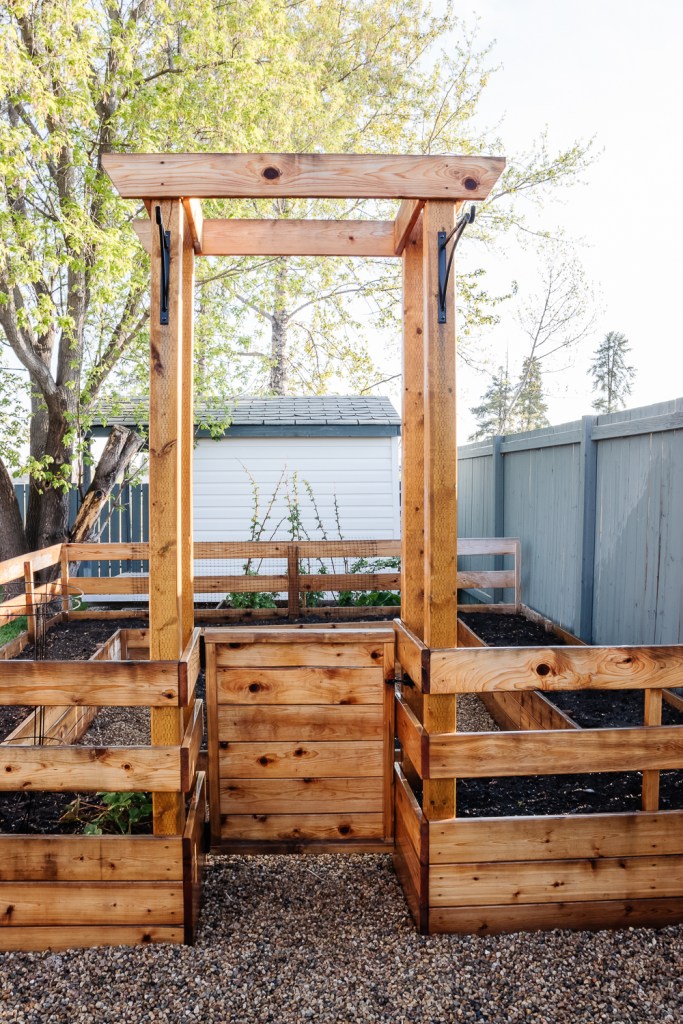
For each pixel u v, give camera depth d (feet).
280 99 32.37
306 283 51.83
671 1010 6.86
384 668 9.39
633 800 10.07
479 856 8.05
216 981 7.33
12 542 26.63
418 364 9.57
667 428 13.70
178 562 7.94
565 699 14.29
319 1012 6.87
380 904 8.88
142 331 27.71
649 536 14.64
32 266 21.20
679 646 8.13
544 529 20.43
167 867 7.94
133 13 28.91
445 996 7.09
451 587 8.00
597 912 8.16
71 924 7.94
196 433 30.01
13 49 19.51
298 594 22.08
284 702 9.34
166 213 7.77
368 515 30.60
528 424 86.63
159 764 7.89
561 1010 6.88
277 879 9.54
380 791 9.50
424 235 8.06
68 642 18.93
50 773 7.89
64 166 24.57
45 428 28.71
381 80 54.03
